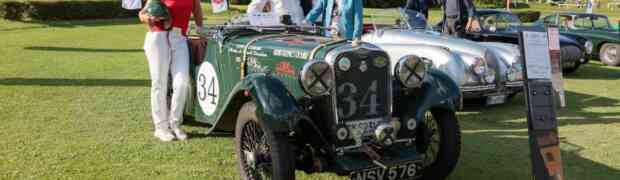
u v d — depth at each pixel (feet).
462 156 16.65
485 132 19.89
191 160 15.30
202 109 17.35
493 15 35.32
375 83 12.66
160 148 16.33
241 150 13.32
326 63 11.98
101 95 24.39
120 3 87.86
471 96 23.25
